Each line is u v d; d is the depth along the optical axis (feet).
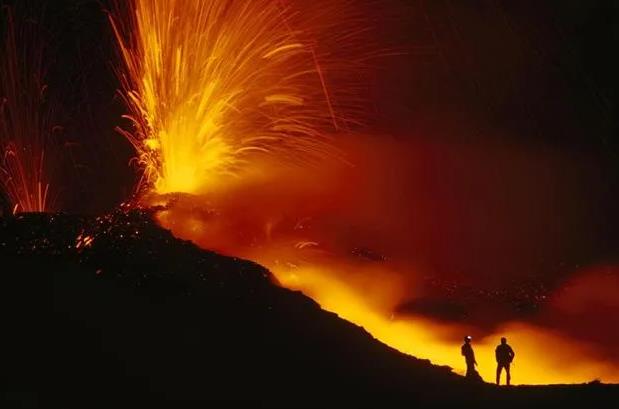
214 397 51.62
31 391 49.29
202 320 60.13
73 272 64.08
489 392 56.75
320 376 55.93
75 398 49.42
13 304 59.00
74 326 57.00
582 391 56.95
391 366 59.36
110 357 54.24
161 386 52.03
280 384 54.13
